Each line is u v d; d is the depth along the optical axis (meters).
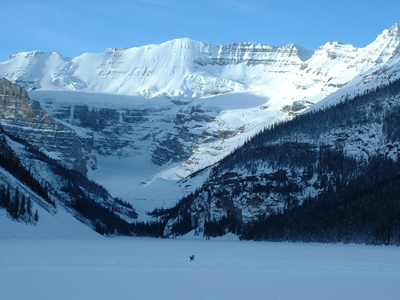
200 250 189.38
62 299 89.69
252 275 117.81
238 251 186.25
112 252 166.88
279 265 136.38
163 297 92.44
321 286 104.44
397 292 99.12
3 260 130.38
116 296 92.44
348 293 97.81
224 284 105.06
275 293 96.94
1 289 95.94
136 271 120.38
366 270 128.12
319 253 179.38
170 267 128.50
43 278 106.94
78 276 110.62
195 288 100.44
